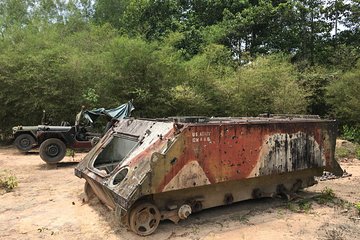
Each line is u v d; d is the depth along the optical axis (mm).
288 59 19172
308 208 5934
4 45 14031
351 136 14930
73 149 10281
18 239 4680
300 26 22172
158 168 4566
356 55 19078
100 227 5070
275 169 5691
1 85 12844
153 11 21688
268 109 15562
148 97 13656
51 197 6508
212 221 5305
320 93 17875
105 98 13516
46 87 12688
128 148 5738
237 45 21984
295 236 4828
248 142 5383
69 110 13141
